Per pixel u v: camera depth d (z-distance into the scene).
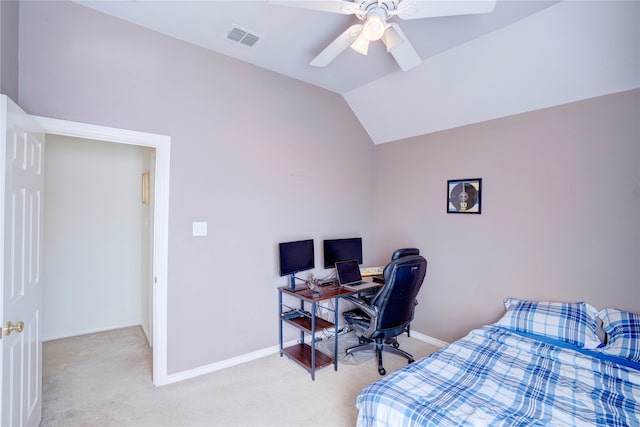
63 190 3.34
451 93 2.88
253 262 2.87
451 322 3.15
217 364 2.65
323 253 3.43
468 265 3.02
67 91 2.00
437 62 2.68
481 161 2.92
